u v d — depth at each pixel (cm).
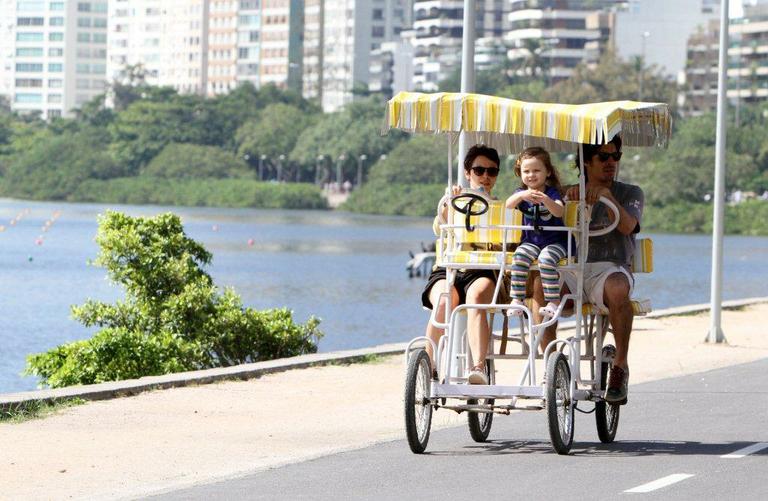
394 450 2648
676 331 5447
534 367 2514
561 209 2545
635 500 2127
